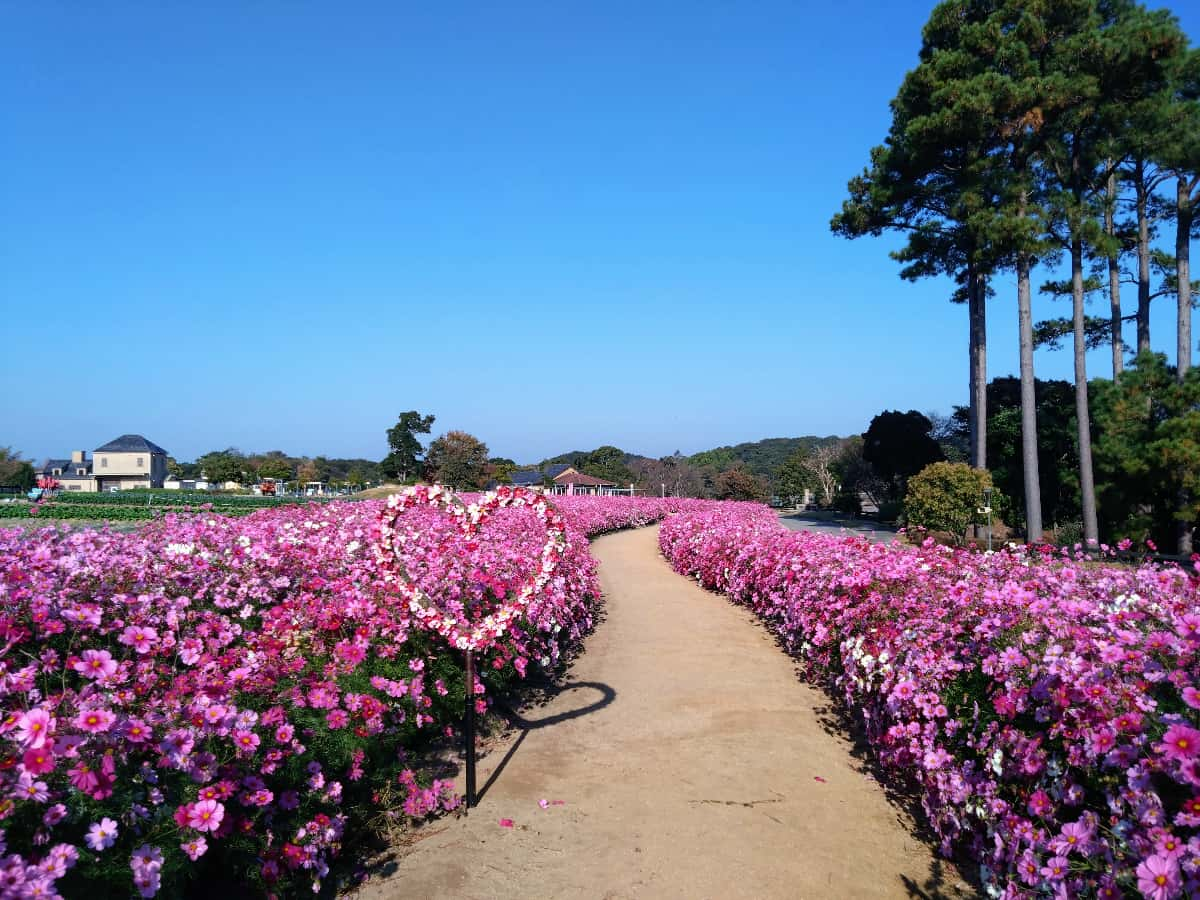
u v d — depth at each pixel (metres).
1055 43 19.16
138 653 3.65
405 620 4.79
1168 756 2.41
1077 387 19.33
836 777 4.66
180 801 2.75
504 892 3.37
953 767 3.66
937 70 19.61
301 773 3.31
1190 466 17.34
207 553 5.57
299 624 4.58
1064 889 2.57
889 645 4.75
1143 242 22.34
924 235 22.73
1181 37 17.69
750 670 7.18
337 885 3.41
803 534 10.08
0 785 2.25
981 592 4.56
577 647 8.22
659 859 3.66
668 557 17.80
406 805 3.94
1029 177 19.20
